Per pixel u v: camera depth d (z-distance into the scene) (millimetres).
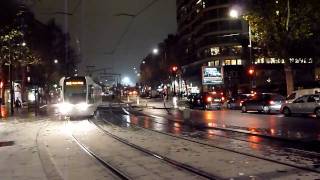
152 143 18719
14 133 26375
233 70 97750
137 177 11438
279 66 91562
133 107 62625
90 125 30609
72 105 38656
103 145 18750
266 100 37875
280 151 14750
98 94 44375
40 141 21172
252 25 39500
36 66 78875
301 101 31859
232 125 25984
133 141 19797
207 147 16625
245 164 12461
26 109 64750
